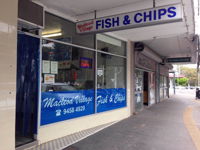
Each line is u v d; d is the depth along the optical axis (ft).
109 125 23.07
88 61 21.98
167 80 69.62
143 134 19.24
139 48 31.35
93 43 22.81
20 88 16.48
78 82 20.44
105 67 24.81
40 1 16.08
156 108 38.83
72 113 19.45
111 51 26.00
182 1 15.28
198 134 19.49
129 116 29.27
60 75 18.33
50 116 17.04
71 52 19.79
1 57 11.31
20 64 16.35
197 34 27.53
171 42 33.96
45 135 16.43
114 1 16.15
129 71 29.89
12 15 11.93
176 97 72.54
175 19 13.70
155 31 24.23
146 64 39.42
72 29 20.01
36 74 15.97
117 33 25.38
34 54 16.03
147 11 14.64
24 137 16.10
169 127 22.29
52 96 17.29
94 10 18.08
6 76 11.56
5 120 11.52
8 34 11.69
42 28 15.71
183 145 16.20
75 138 17.66
